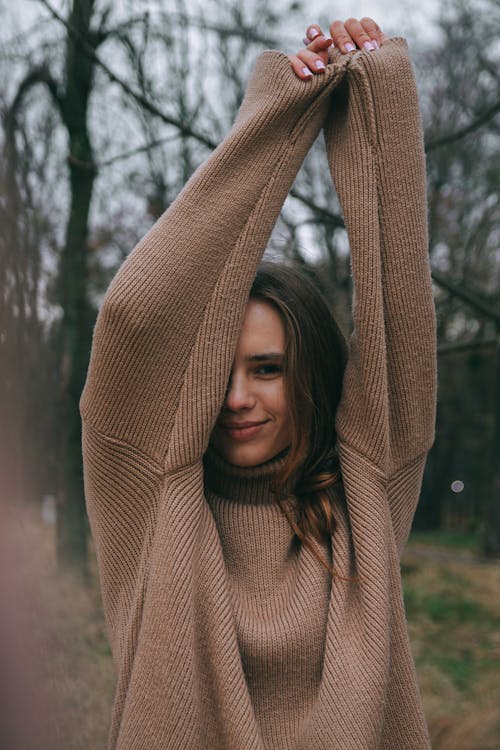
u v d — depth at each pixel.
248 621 1.25
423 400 1.36
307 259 1.81
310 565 1.30
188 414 1.23
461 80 6.23
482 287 8.28
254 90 1.29
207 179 1.23
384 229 1.28
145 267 1.19
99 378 1.21
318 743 1.16
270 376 1.31
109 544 1.30
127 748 1.14
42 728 0.57
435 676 4.19
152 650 1.16
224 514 1.35
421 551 10.62
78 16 4.03
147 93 3.64
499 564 8.80
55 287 4.97
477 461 14.30
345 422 1.33
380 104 1.27
